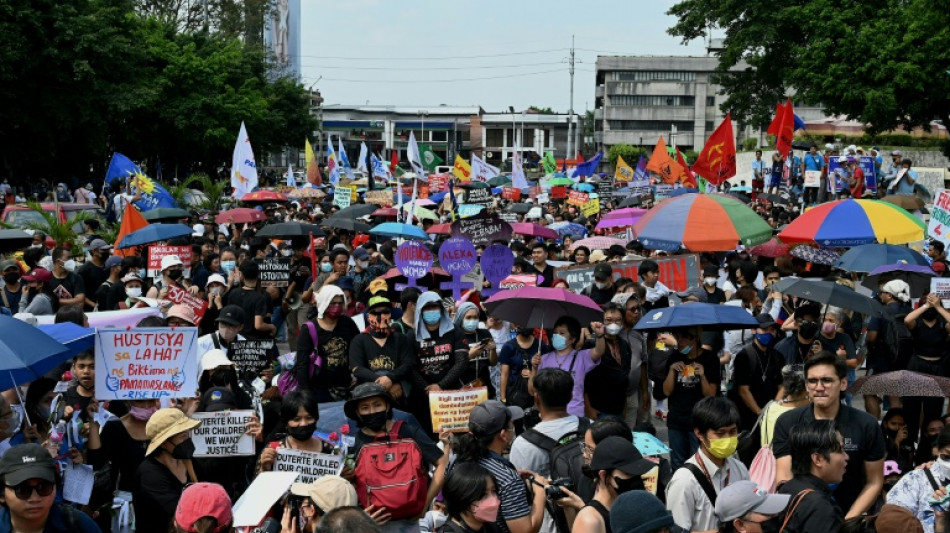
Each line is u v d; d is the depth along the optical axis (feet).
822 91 99.71
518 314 29.89
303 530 17.84
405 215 70.85
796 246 42.70
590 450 19.43
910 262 36.70
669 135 357.82
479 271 43.16
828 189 84.99
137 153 179.22
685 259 40.91
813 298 29.35
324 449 21.03
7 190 126.93
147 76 164.35
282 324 46.98
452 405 25.46
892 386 25.25
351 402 20.08
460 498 17.63
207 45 196.13
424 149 108.99
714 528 19.38
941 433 20.53
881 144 115.03
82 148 156.04
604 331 28.30
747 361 28.81
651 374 29.76
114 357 22.50
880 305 29.99
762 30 126.52
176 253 45.32
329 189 136.46
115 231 66.90
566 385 22.17
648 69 355.56
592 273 40.24
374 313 27.91
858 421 20.49
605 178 123.85
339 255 40.60
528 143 419.13
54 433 20.86
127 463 21.98
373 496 19.25
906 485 20.85
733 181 132.57
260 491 18.43
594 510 17.16
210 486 17.26
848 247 43.09
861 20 98.68
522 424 28.91
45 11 133.28
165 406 23.93
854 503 20.27
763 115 139.03
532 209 69.67
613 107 358.64
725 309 27.71
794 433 18.30
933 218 43.52
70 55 133.18
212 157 204.23
